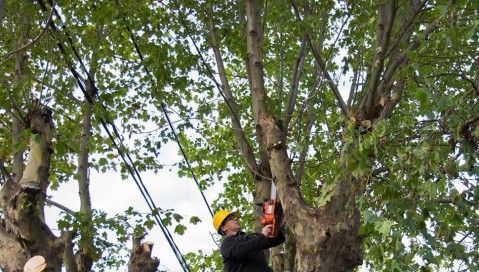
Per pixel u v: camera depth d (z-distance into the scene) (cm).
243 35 1270
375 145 721
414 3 1057
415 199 724
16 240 962
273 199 774
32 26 1223
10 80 1217
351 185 873
